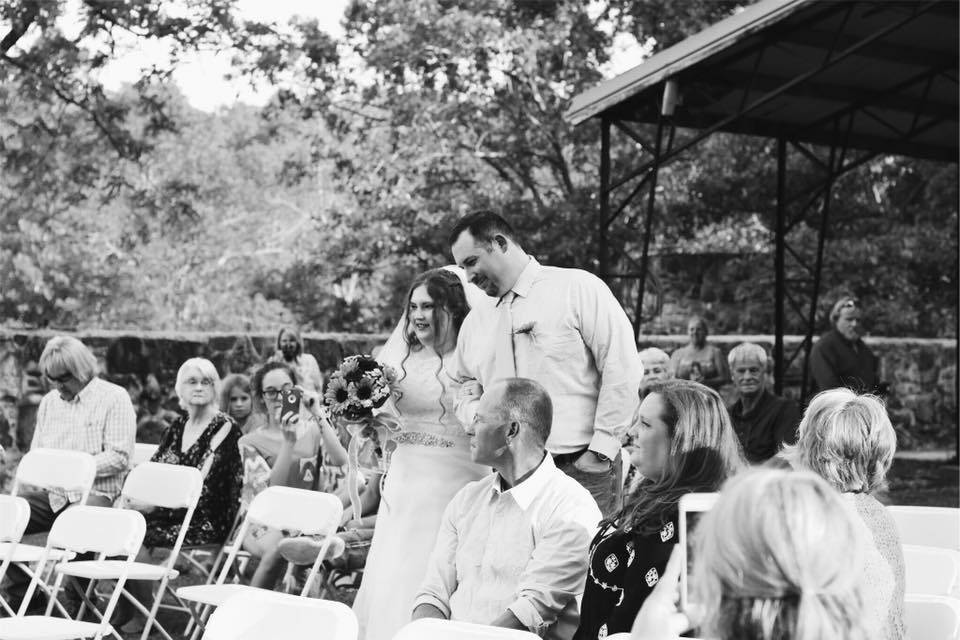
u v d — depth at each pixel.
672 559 1.93
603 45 16.27
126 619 6.03
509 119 16.64
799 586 1.69
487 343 4.42
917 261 18.36
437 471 4.58
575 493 3.65
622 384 4.26
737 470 3.17
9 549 5.48
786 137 12.20
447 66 15.74
